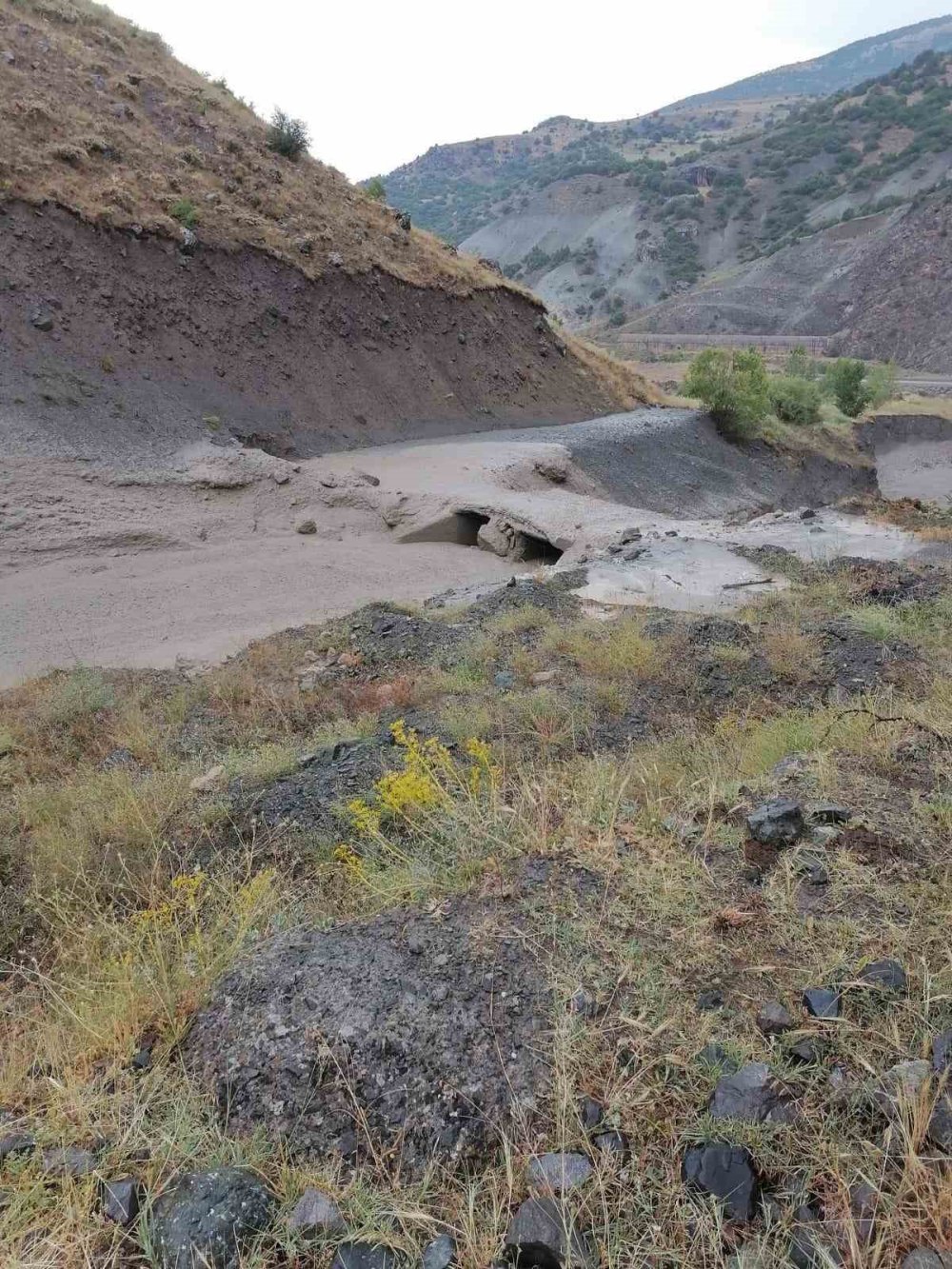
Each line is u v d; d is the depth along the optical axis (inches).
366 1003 96.3
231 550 605.9
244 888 146.0
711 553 486.9
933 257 3914.9
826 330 4151.1
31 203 781.9
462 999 94.7
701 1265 66.9
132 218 853.2
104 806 209.3
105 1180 82.0
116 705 309.7
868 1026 84.5
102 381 745.0
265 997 102.7
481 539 682.8
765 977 93.7
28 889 177.5
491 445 979.9
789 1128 75.2
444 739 228.7
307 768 223.8
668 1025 87.1
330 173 1240.2
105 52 1056.8
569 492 851.4
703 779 158.7
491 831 132.0
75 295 778.2
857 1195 69.4
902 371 3415.4
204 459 701.9
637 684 268.4
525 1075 85.4
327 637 373.4
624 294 5871.1
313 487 719.1
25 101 861.2
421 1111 84.3
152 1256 74.0
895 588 354.0
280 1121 87.7
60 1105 93.1
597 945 100.2
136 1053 101.7
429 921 110.8
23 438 628.7
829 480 1476.4
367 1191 78.0
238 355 898.1
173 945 128.3
